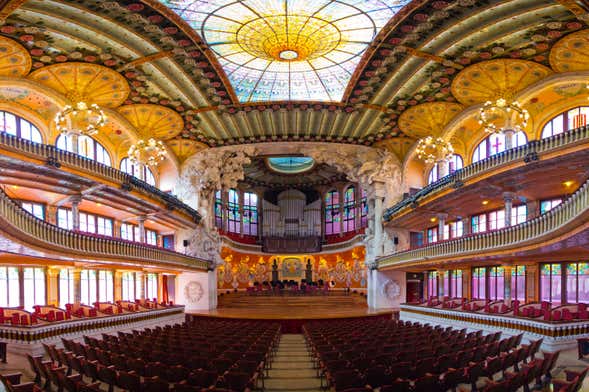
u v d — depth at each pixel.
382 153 34.91
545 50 19.41
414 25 19.05
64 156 20.47
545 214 16.41
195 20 19.12
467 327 21.47
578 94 22.56
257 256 46.97
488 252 20.36
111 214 29.88
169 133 31.92
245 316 28.56
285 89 26.97
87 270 27.41
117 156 30.39
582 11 15.73
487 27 18.30
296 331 27.50
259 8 18.52
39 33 18.08
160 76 23.48
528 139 25.31
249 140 34.59
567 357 14.32
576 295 21.91
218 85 25.50
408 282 36.69
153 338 16.08
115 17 18.03
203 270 34.66
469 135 29.70
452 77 23.12
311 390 11.70
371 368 9.63
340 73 24.98
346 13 18.88
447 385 9.22
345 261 44.12
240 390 9.41
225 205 43.59
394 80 24.55
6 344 14.71
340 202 46.12
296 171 46.16
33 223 15.92
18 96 22.44
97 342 14.62
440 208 28.52
